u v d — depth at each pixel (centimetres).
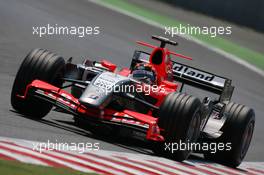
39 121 3647
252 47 10550
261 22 11994
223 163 4119
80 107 3509
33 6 8988
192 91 6906
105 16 9712
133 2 11769
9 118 3469
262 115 6712
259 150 5066
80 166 2723
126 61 7375
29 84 3622
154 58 3994
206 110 3906
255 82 8300
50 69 3650
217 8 11981
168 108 3491
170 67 4106
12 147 2755
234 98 7106
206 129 3972
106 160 3002
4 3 8619
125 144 3662
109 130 3553
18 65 5831
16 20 7806
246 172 3991
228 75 8181
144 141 3928
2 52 6184
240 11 11938
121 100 3622
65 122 3897
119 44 8156
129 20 9881
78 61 6788
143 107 3794
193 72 4266
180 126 3459
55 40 7400
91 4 10325
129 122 3453
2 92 4491
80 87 3697
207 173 3447
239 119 4056
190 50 8988
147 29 9606
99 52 7444
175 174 3091
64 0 10100
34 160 2614
